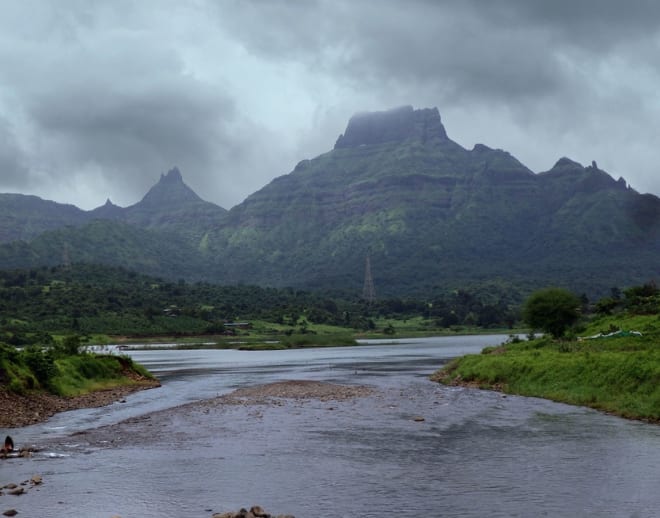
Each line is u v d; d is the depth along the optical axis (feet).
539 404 156.25
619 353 178.70
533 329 308.81
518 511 64.13
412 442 104.58
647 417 127.75
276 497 70.64
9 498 70.13
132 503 68.13
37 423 131.95
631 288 380.37
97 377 212.84
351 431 117.08
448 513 63.72
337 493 72.02
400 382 228.43
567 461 87.45
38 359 175.73
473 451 95.91
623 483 74.74
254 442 106.22
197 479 79.41
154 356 514.27
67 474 82.33
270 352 590.96
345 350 597.93
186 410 152.56
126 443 106.22
